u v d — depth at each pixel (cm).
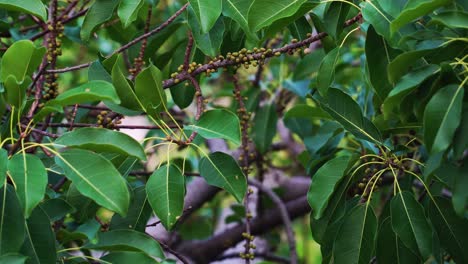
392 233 139
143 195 144
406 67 124
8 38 181
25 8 136
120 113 141
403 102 128
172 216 132
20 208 124
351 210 139
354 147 183
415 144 161
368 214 138
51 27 149
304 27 152
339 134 173
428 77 124
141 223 144
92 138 126
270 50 144
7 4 136
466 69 123
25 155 122
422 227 134
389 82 129
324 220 144
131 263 131
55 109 124
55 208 134
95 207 145
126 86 134
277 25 138
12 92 125
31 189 119
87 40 149
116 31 181
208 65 146
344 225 138
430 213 138
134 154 126
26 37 166
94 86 123
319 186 138
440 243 138
